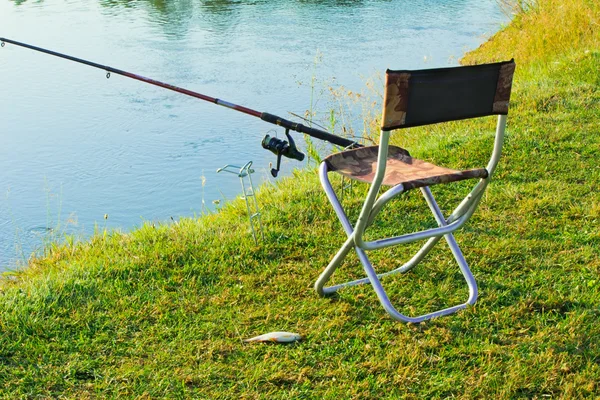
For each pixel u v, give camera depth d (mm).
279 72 12602
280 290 3703
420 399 2875
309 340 3270
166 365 3111
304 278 3809
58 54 4922
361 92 10844
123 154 9297
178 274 3877
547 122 6289
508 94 2973
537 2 11227
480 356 3111
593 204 4566
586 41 9070
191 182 8266
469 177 3061
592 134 5957
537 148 5688
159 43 15133
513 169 5305
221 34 15922
